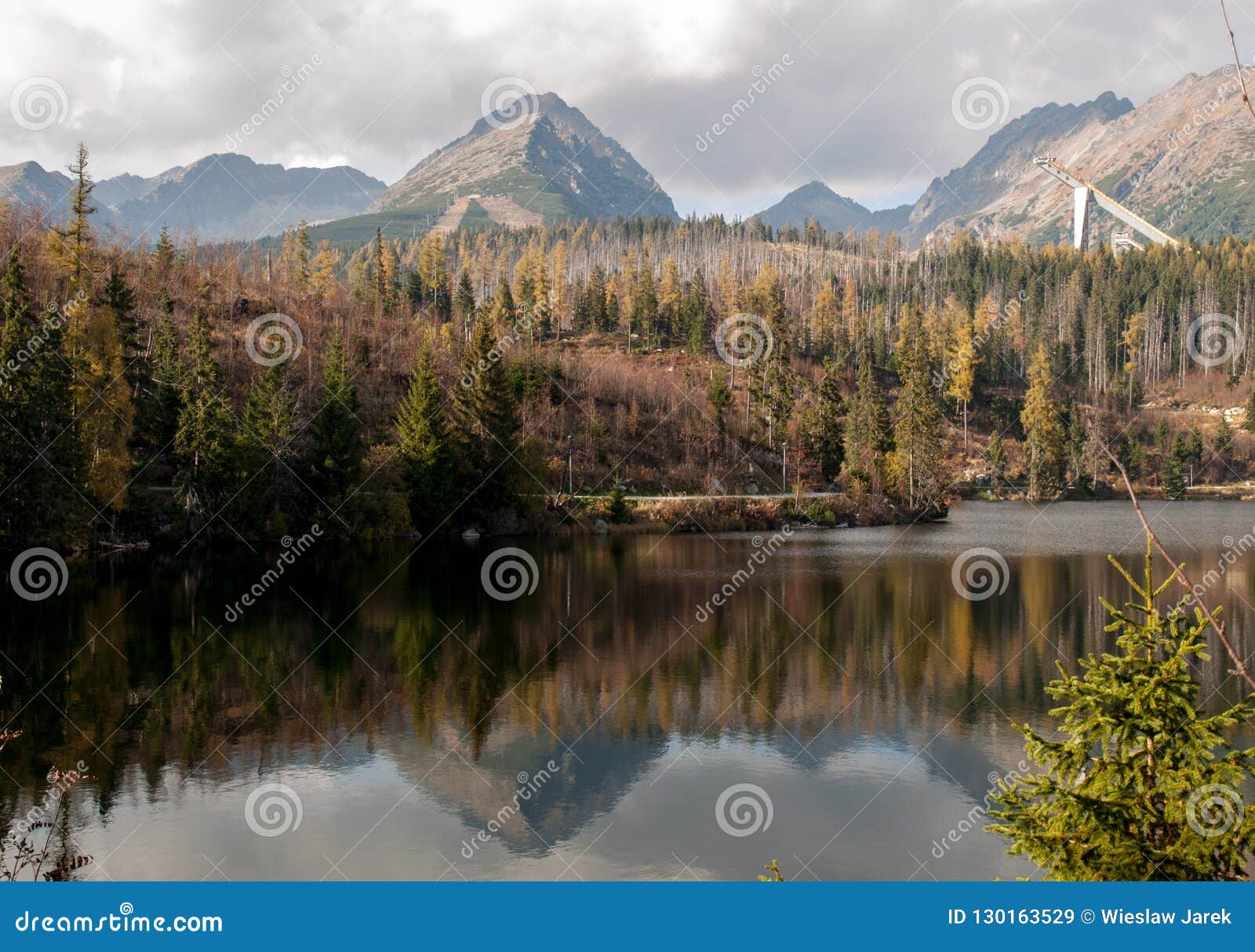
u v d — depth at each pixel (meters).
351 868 18.64
